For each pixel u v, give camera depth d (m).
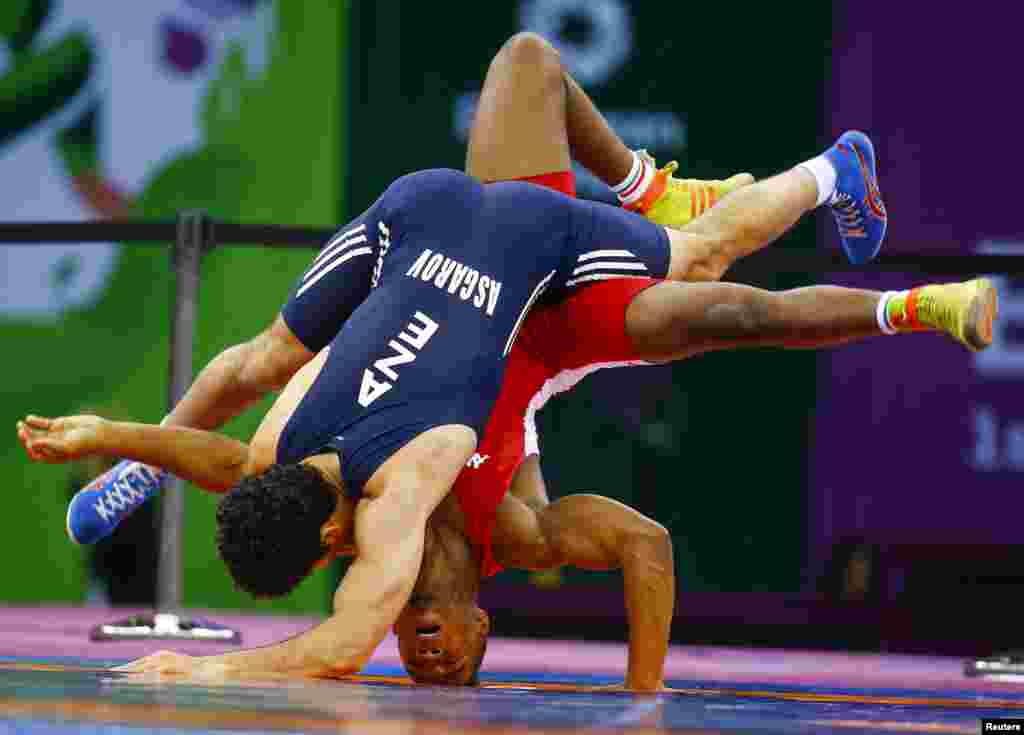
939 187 20.47
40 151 21.25
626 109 20.92
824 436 20.41
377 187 21.33
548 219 7.59
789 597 18.67
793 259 11.27
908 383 20.19
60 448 6.87
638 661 7.09
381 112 21.30
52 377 20.98
